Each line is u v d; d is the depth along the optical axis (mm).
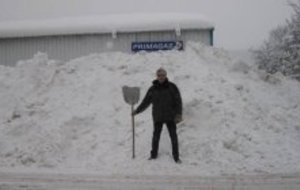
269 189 7613
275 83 14469
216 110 10984
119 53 13922
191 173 8984
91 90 12438
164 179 8406
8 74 13578
